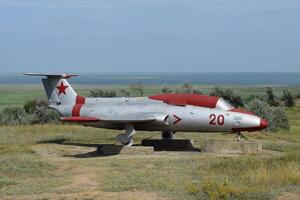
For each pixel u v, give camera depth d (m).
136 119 22.78
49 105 26.08
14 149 22.84
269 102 55.47
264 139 27.42
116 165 17.67
